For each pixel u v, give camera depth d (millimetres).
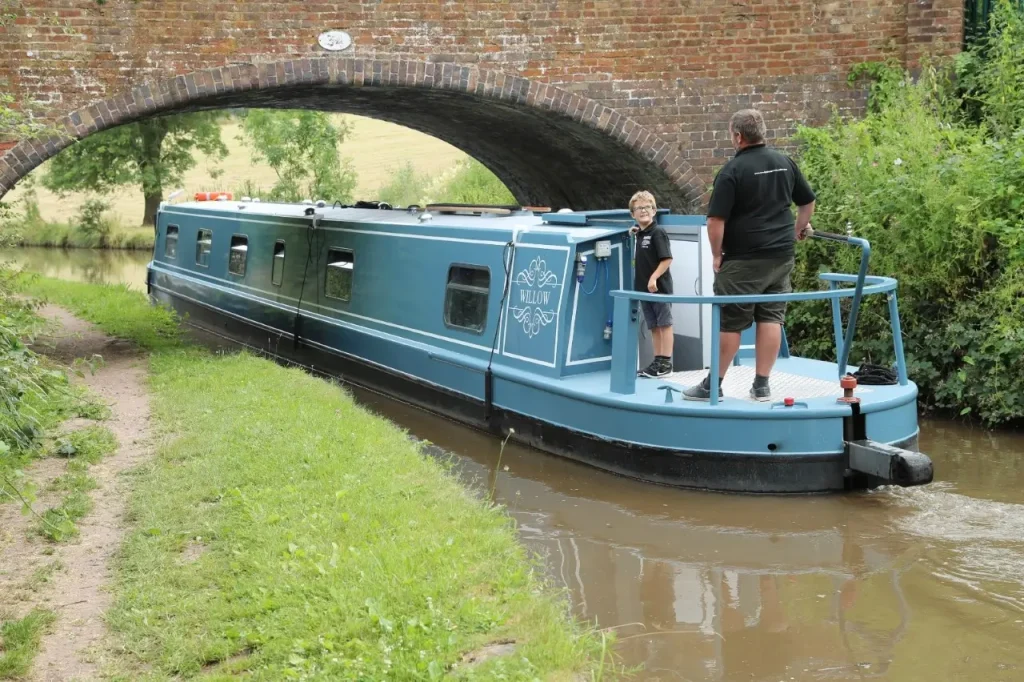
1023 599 5914
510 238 9758
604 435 8375
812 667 5105
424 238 11195
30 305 10828
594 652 4953
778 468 7641
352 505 6453
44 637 4832
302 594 5094
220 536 6039
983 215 10234
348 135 36281
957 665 5113
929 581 6211
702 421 7746
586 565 6598
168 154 38469
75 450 8016
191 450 7898
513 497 8023
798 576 6355
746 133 7340
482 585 5340
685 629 5574
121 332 15023
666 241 8641
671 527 7227
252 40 12344
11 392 6371
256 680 4332
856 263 11242
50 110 11898
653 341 8945
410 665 4379
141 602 5137
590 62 13195
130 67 12062
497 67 13008
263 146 34312
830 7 13422
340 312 12961
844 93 13578
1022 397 9734
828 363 9242
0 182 11727
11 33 11742
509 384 9555
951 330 10180
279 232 14750
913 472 7125
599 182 16344
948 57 13164
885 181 10852
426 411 11039
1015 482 8164
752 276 7469
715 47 13383
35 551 5953
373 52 12664
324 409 9172
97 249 38000
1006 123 12180
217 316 16828
